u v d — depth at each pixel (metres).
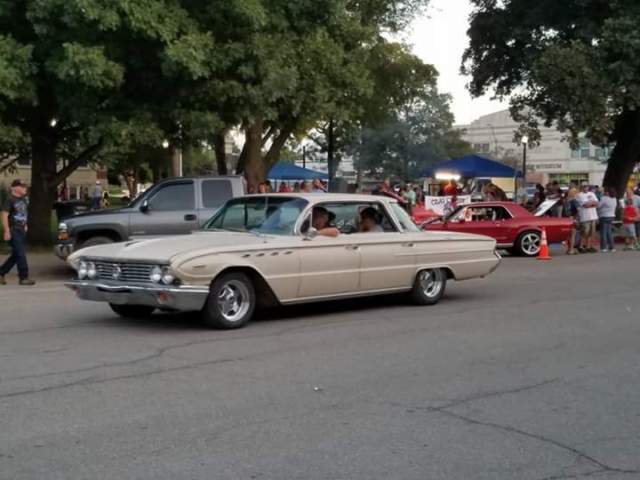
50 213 21.00
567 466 5.23
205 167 64.88
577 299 12.86
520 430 5.96
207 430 5.84
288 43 17.78
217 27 16.80
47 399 6.61
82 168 58.44
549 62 25.38
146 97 17.19
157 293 9.08
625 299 12.88
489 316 11.09
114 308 10.54
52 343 8.88
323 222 10.68
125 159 42.53
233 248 9.53
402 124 53.28
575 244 23.58
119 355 8.26
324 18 18.31
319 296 10.47
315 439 5.67
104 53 15.50
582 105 25.42
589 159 68.69
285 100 18.80
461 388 7.14
